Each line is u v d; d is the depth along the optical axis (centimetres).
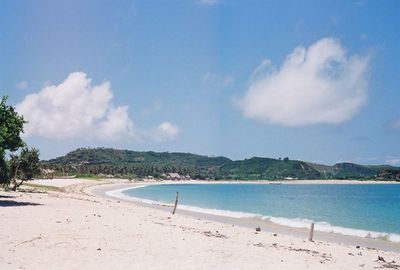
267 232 3419
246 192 16100
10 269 1482
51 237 2042
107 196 8369
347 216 6209
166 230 2598
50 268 1522
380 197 12862
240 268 1692
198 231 2802
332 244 2847
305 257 2061
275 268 1734
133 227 2588
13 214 2839
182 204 7638
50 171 16338
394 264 2092
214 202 9075
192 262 1733
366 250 2631
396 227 4741
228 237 2666
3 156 3775
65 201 4456
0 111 3672
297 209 7475
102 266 1581
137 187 17812
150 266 1620
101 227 2458
